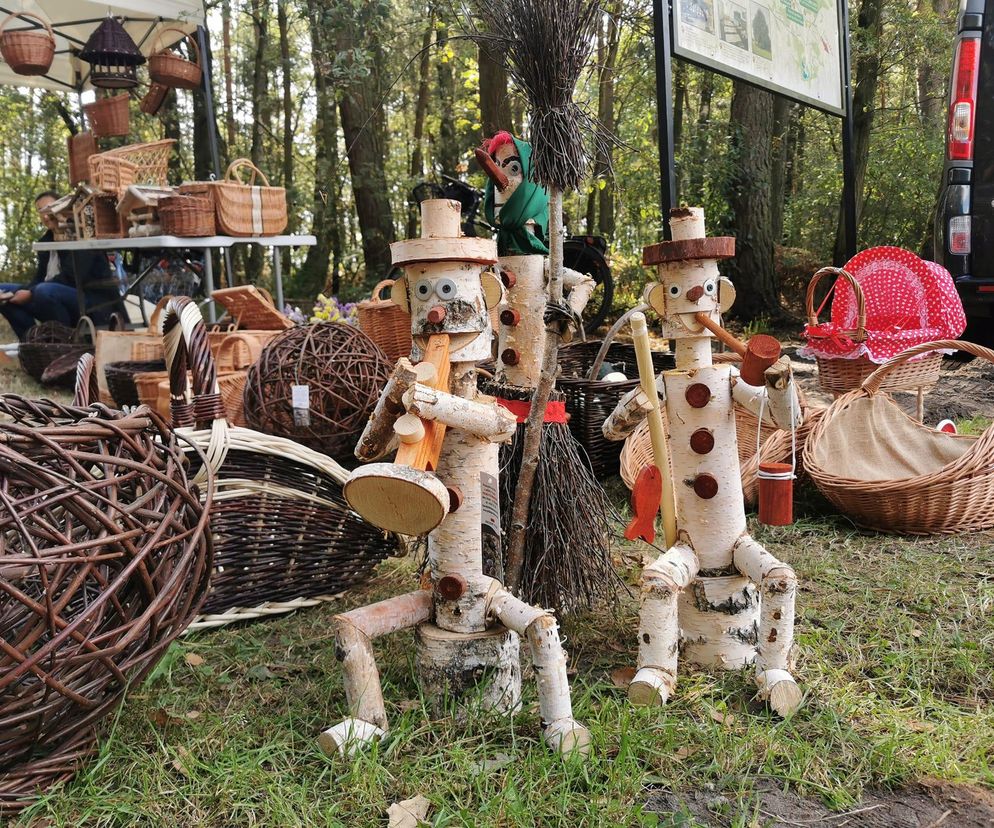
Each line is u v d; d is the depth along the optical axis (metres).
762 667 2.09
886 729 1.96
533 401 2.25
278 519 2.77
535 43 2.06
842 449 3.75
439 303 1.89
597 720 1.98
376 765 1.79
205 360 2.71
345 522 2.90
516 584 2.34
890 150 13.43
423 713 1.99
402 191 13.52
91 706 1.78
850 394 3.85
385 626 2.00
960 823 1.66
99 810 1.75
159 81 8.91
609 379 3.99
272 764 1.87
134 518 1.80
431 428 1.77
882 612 2.57
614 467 4.12
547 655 1.89
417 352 1.96
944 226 6.19
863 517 3.38
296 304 11.14
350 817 1.71
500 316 2.48
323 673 2.34
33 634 1.61
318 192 13.94
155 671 2.22
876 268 4.32
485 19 2.19
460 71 14.31
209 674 2.34
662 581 2.06
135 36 9.72
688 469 2.22
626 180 13.29
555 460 2.45
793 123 15.52
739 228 10.61
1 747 1.69
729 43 5.20
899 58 12.66
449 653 2.00
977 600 2.66
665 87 4.42
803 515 3.62
